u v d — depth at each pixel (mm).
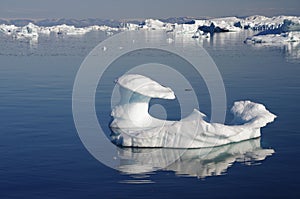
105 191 33312
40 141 46188
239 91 78250
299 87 81375
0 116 57906
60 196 32344
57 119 56375
